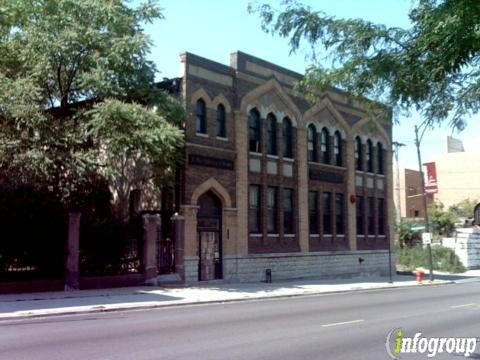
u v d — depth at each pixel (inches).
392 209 1612.9
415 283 1288.1
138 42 906.1
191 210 1031.0
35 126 830.5
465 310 701.9
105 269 933.8
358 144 1512.1
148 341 445.4
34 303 710.5
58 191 891.4
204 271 1062.4
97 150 896.9
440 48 281.1
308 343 443.2
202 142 1060.5
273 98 1234.6
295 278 1252.5
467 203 2662.4
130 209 1083.3
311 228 1327.5
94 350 403.2
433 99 323.6
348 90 327.3
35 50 879.1
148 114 872.9
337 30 309.4
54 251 866.8
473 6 258.1
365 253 1482.5
